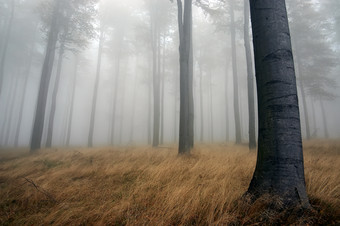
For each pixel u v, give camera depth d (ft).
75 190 10.64
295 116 7.67
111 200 9.08
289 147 7.38
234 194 8.64
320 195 8.07
